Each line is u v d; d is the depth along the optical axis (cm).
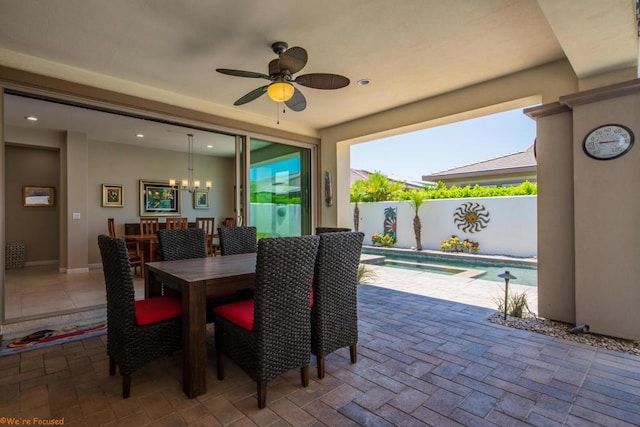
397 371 231
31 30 271
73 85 339
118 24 263
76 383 218
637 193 272
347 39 287
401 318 346
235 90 403
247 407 190
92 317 358
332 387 211
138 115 396
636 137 272
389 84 384
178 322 222
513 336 293
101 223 707
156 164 787
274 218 534
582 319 298
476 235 848
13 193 680
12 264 661
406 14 251
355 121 529
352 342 241
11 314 356
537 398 196
